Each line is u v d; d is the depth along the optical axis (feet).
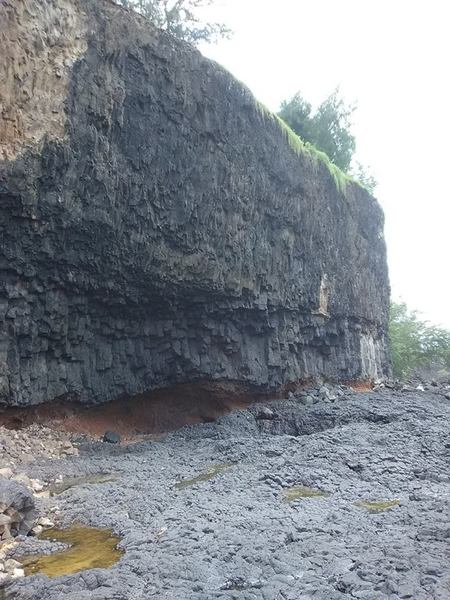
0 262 28.84
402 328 101.81
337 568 14.89
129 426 39.37
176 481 24.89
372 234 72.02
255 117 45.88
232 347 46.03
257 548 16.21
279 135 49.70
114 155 33.32
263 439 33.47
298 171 52.85
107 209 32.96
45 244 30.50
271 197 48.49
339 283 61.26
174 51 37.58
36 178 29.14
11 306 29.91
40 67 29.37
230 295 43.75
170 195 37.50
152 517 19.69
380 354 74.49
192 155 39.14
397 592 13.43
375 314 71.97
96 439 34.99
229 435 39.70
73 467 27.07
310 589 13.74
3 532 17.67
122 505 21.08
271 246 49.24
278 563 15.19
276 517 19.07
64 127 30.30
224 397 46.19
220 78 41.60
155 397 41.81
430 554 15.67
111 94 32.89
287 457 28.02
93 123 32.09
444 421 38.04
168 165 37.11
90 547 17.35
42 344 31.76
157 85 36.29
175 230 38.01
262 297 47.67
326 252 58.49
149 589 13.91
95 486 23.56
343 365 62.13
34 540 17.84
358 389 64.69
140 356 38.83
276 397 51.90
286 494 22.75
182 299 40.22
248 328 47.96
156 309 39.04
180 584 14.08
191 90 38.81
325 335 59.00
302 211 53.62
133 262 35.24
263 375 48.88
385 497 22.18
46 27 29.73
